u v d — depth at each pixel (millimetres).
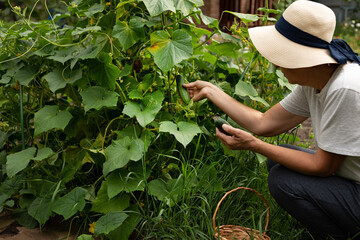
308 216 1957
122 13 2205
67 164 2354
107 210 2094
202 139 2521
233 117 2271
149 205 2184
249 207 2336
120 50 2311
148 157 2273
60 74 2186
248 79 2803
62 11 4969
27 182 2305
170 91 2416
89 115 2256
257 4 6371
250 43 2568
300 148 2256
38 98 2561
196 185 2244
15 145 2666
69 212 2041
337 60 1707
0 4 5934
